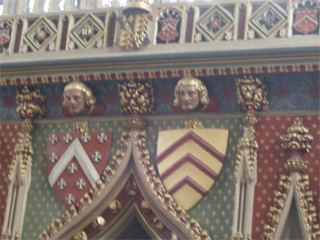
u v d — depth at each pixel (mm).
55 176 13508
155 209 12953
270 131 12961
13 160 13711
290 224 12438
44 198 13500
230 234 12625
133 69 13328
